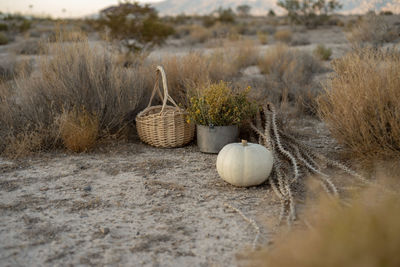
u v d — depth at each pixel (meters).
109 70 6.57
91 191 4.17
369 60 5.22
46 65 6.36
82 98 6.08
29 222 3.46
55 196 4.03
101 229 3.28
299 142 5.03
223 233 3.25
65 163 5.06
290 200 3.65
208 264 2.80
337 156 5.05
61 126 5.60
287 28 37.03
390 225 2.07
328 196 3.76
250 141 5.95
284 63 11.08
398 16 12.06
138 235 3.23
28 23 33.69
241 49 14.58
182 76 7.21
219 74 8.03
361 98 4.72
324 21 37.75
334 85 5.29
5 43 25.70
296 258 2.07
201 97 5.59
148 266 2.78
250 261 2.81
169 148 5.77
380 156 4.52
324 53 15.00
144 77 7.03
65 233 3.26
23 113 5.96
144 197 4.01
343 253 1.94
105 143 5.88
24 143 5.41
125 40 16.73
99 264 2.81
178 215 3.60
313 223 3.13
